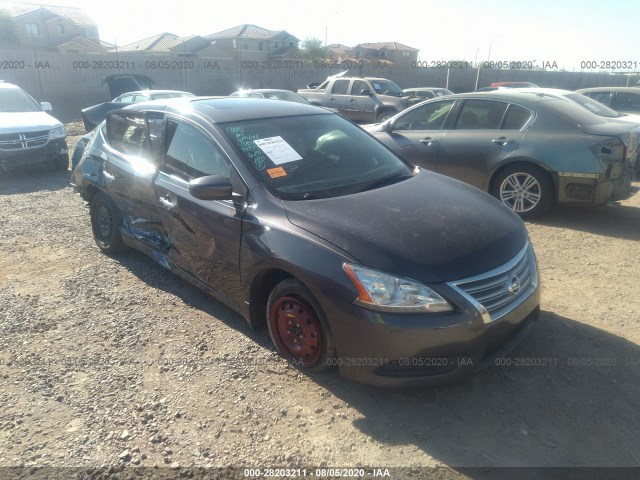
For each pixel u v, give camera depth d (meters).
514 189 6.52
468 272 2.83
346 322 2.86
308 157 3.87
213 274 3.84
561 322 3.90
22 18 57.66
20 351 3.66
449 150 6.92
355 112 17.86
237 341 3.73
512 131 6.51
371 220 3.12
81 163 5.56
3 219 6.88
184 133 4.16
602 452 2.64
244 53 61.12
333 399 3.08
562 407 2.97
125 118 5.03
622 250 5.45
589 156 5.91
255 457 2.66
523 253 3.20
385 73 33.53
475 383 3.20
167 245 4.35
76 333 3.88
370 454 2.66
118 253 5.44
